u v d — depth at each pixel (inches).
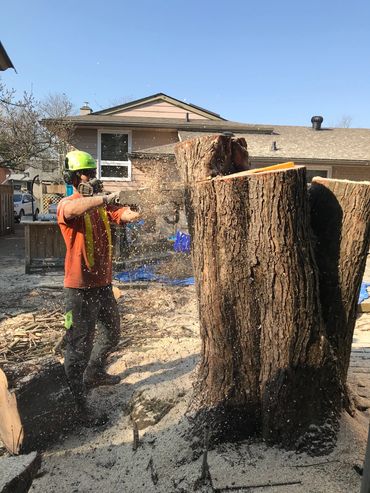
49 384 105.0
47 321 198.5
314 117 686.5
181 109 724.7
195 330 184.2
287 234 81.5
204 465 82.7
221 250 88.4
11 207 652.1
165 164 363.9
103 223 117.0
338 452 84.7
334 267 91.2
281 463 83.7
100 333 126.1
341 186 89.3
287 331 84.5
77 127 597.9
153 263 308.5
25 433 99.1
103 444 102.9
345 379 96.6
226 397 91.5
